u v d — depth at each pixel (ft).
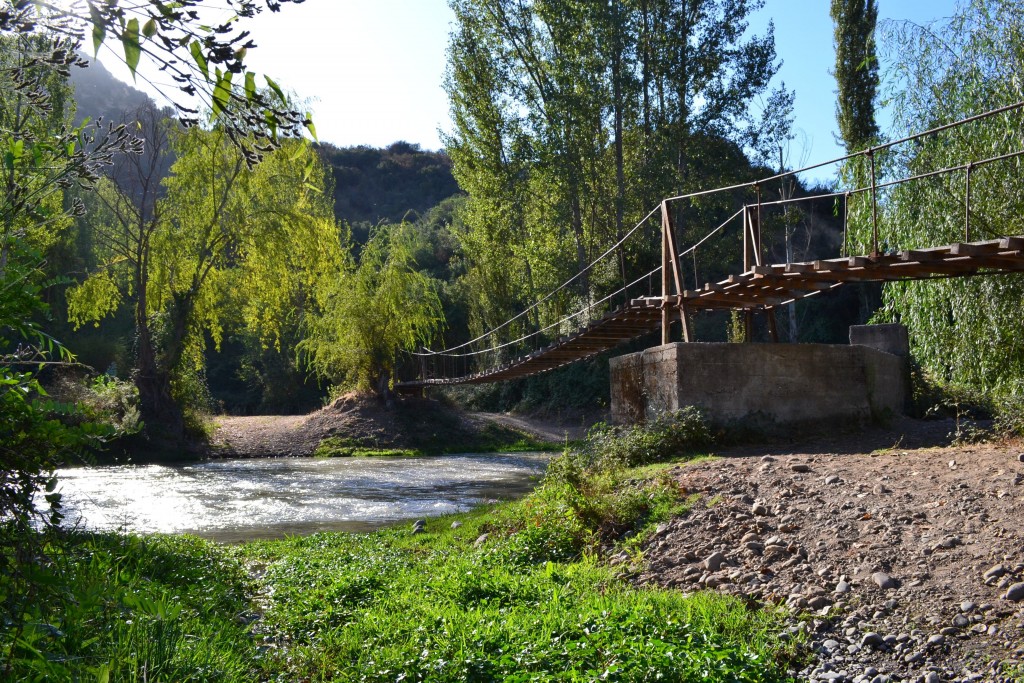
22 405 10.18
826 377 41.29
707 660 14.44
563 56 99.81
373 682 15.79
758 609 19.48
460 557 28.02
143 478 70.90
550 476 35.68
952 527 21.12
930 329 40.81
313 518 47.98
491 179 104.32
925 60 41.09
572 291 105.19
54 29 6.74
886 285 47.73
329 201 142.10
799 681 15.39
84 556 18.85
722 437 38.52
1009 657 15.43
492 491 60.90
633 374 45.62
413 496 58.29
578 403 124.36
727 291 41.29
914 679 15.25
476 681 15.06
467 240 118.62
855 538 21.77
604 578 23.29
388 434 102.94
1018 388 33.58
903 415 47.80
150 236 97.35
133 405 85.56
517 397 140.15
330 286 108.68
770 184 143.43
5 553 10.25
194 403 101.96
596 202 104.88
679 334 123.65
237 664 15.51
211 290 101.60
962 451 29.12
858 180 45.98
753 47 103.76
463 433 106.01
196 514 49.55
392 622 19.16
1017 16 36.24
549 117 98.73
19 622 9.91
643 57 104.17
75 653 12.19
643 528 26.43
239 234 98.78
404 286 109.29
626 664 14.33
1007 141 35.24
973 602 17.58
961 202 37.32
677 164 105.50
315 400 162.71
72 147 10.94
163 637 14.05
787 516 24.23
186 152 92.12
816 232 148.25
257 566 30.55
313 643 18.88
